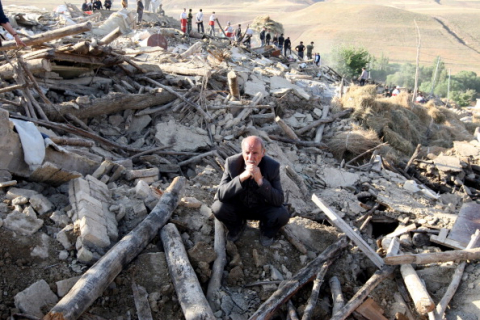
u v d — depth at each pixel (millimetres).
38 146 4305
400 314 3967
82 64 7758
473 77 67562
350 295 4223
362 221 5773
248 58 15266
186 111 7797
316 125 9438
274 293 3861
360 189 6953
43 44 7180
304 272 4141
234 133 7781
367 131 9289
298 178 6551
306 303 4043
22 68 6512
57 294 3441
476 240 4773
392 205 6047
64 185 4469
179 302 3555
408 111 11266
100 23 15562
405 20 137000
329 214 4848
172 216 4535
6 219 3682
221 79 9461
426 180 8180
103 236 3867
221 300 3850
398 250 4723
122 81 8141
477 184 8211
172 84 8602
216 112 8016
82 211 3934
